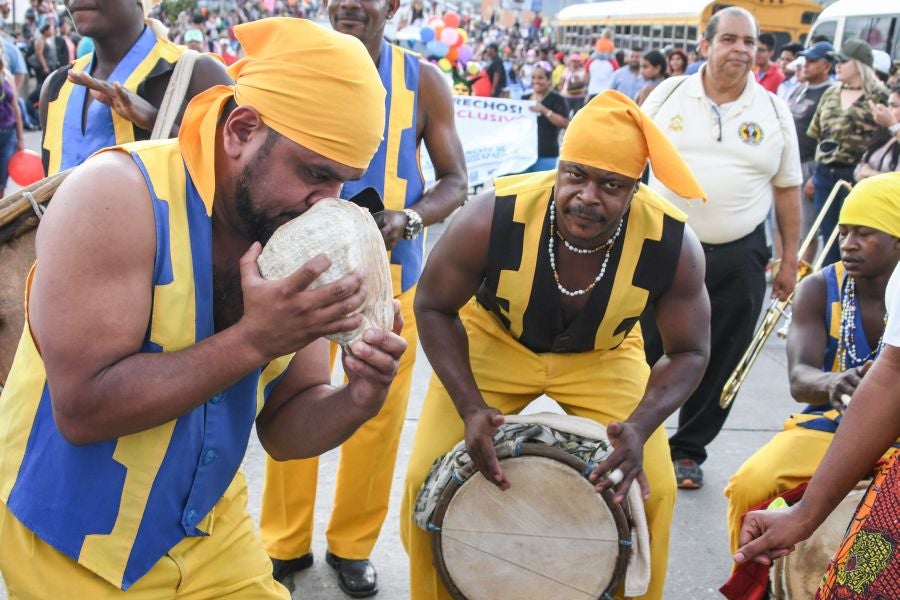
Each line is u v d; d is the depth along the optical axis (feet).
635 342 9.70
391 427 11.15
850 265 10.05
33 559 5.84
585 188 7.91
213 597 6.40
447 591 9.14
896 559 6.00
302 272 5.10
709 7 63.93
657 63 35.83
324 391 6.59
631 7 77.10
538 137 31.76
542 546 8.58
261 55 5.43
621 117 7.80
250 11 114.83
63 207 5.29
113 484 5.72
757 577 9.37
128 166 5.43
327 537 11.61
